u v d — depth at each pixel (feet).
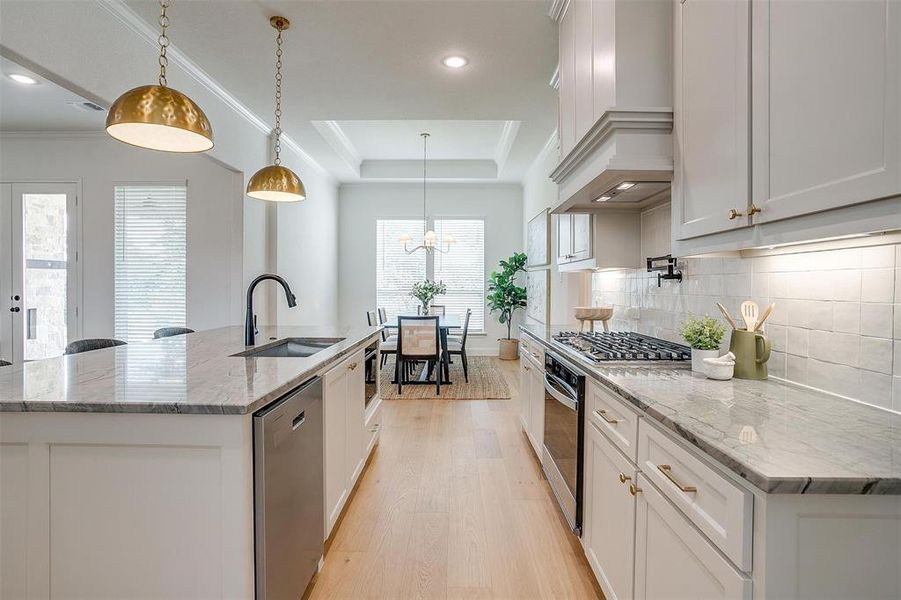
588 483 6.19
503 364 22.50
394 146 21.02
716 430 3.49
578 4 7.66
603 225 9.38
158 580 4.18
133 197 14.38
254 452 4.29
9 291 14.74
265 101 12.87
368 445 9.75
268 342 8.57
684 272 7.55
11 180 14.70
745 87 4.16
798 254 5.05
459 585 6.14
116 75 8.52
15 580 4.25
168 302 14.40
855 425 3.64
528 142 16.87
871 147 2.89
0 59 9.96
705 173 4.92
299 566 5.33
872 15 2.87
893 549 2.78
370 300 24.98
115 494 4.18
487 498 8.61
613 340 8.47
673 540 3.84
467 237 25.12
